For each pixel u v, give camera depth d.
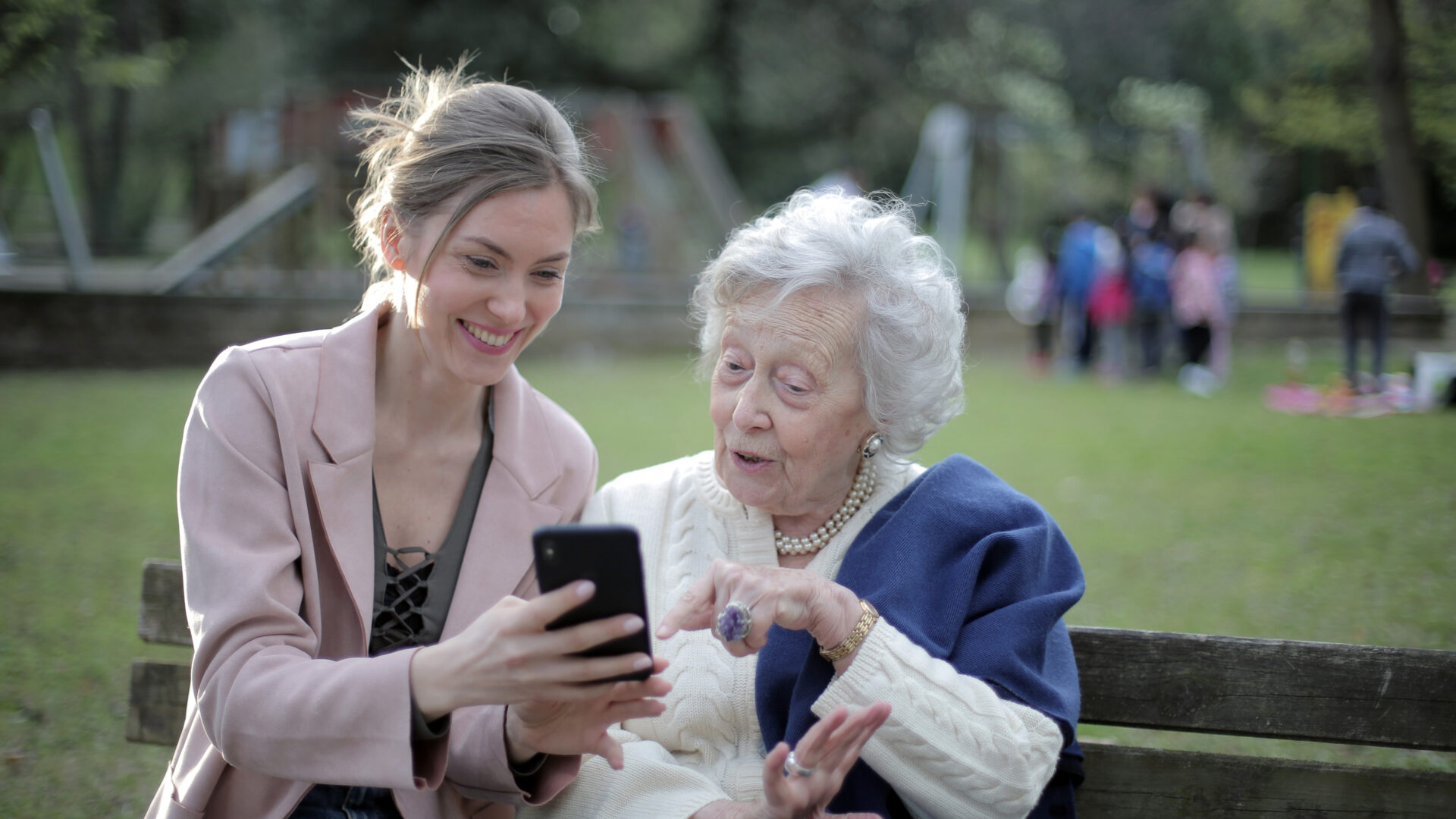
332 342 2.03
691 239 17.14
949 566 2.03
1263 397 11.35
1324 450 8.14
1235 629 4.33
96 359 11.62
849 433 2.07
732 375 2.08
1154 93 29.59
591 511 2.28
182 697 2.49
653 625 2.14
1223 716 2.18
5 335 11.25
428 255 1.92
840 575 2.08
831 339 1.99
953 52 29.41
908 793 1.86
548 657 1.52
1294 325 15.70
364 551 1.97
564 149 1.97
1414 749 2.14
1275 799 2.18
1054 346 14.42
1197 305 12.51
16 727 3.42
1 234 15.18
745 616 1.72
